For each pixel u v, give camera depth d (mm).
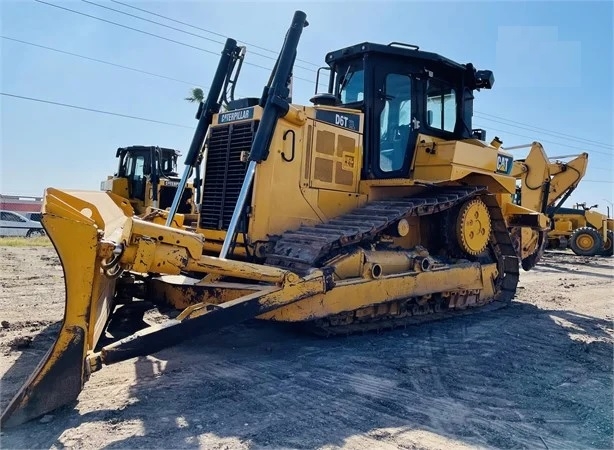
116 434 3014
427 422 3393
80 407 3379
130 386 3812
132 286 5242
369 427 3268
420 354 5004
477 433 3256
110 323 5223
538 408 3729
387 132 6316
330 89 6801
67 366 3215
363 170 6129
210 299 4676
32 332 5184
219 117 5668
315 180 5566
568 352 5363
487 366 4719
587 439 3227
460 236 6602
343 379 4148
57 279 8867
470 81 7070
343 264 5059
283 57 4996
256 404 3555
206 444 2938
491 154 6754
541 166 11273
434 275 6082
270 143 5000
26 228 21484
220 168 5570
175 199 5797
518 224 8336
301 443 2998
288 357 4703
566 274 13258
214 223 5535
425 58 6270
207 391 3756
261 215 5105
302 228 5375
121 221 4703
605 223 20703
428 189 6578
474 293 7148
